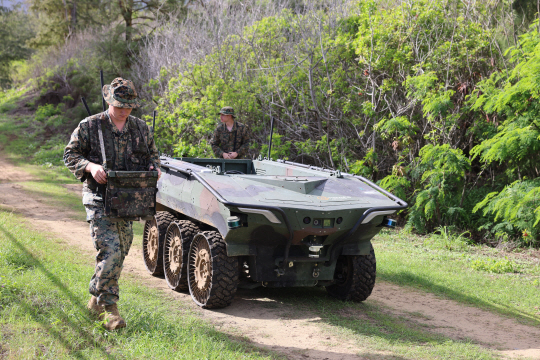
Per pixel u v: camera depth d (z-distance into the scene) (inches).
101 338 142.5
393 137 457.1
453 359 157.6
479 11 451.5
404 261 309.3
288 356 150.4
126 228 160.6
